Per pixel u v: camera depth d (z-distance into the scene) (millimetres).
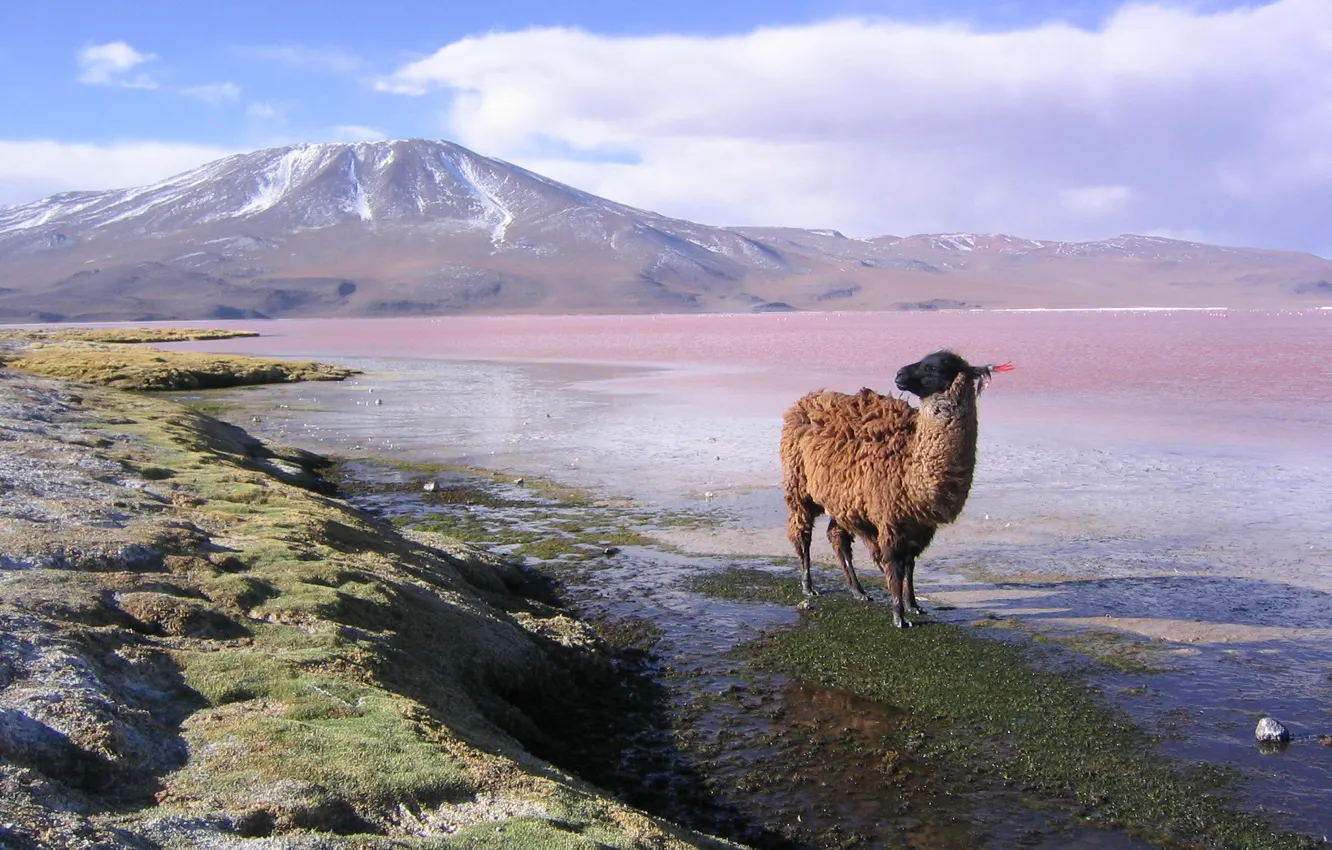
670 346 73000
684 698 9492
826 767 8031
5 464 13578
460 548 13789
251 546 10094
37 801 4680
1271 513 16703
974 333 98750
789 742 8492
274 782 5320
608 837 5285
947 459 10352
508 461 22344
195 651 7215
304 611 8383
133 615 7668
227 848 4516
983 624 11383
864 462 11188
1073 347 64875
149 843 4469
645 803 7434
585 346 74688
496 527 16453
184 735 5902
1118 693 9406
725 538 15570
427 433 26703
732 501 18078
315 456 22750
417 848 4746
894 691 9555
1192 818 7211
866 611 11898
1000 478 19828
